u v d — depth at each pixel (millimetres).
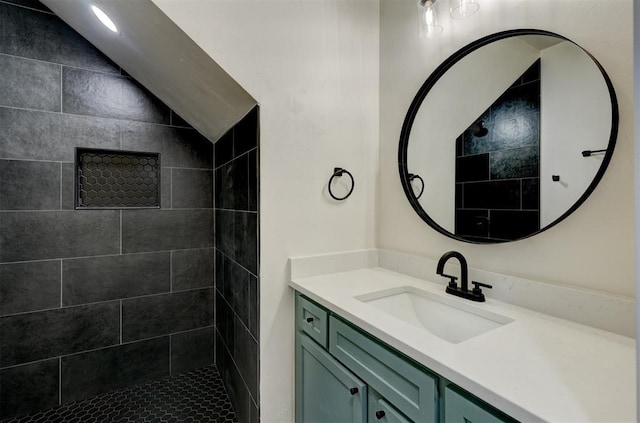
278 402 1401
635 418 526
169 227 2037
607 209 887
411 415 800
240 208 1569
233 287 1715
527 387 613
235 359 1680
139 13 1236
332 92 1540
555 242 1000
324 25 1520
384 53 1673
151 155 1988
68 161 1756
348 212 1593
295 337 1412
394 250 1608
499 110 1153
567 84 964
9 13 1613
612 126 870
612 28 873
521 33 1085
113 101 1861
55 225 1738
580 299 919
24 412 1675
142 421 1629
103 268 1860
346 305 1082
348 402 1037
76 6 1464
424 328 1232
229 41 1271
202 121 1905
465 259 1210
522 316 983
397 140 1593
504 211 1134
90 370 1830
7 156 1623
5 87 1609
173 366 2061
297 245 1444
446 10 1350
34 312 1699
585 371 671
